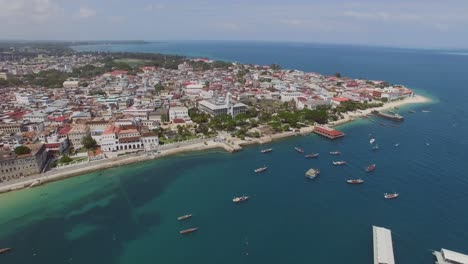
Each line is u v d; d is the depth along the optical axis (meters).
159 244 140.25
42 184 196.00
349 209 166.50
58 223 156.62
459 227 149.75
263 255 132.38
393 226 150.50
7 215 163.00
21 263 129.25
